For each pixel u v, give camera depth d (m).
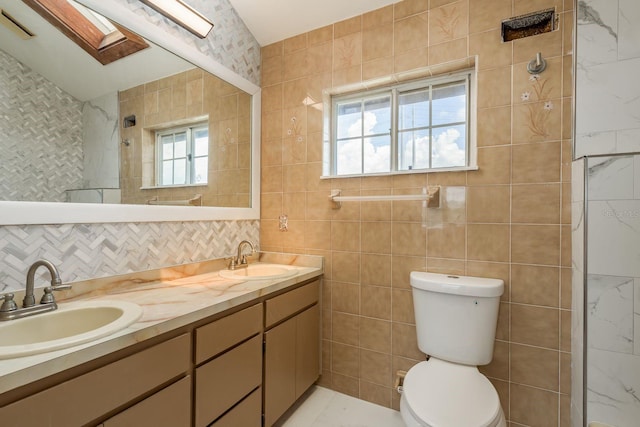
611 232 1.24
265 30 2.15
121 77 1.45
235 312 1.34
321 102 2.05
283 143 2.19
